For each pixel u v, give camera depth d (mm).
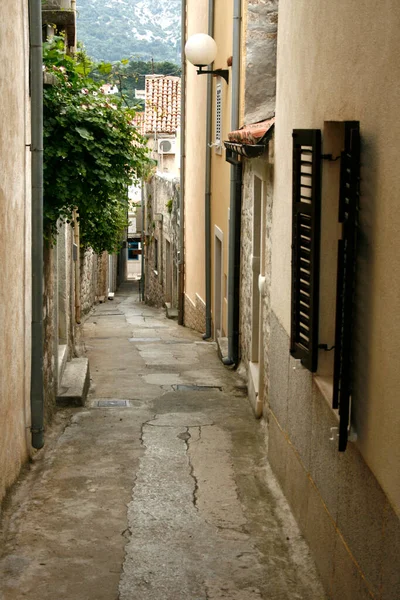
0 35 5145
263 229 7859
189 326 17156
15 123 5836
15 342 5992
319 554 4801
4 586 4664
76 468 6770
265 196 7809
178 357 12297
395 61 3238
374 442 3533
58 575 4824
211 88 13453
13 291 5859
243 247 10281
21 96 6117
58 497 6098
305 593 4645
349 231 3672
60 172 7871
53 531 5473
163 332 16172
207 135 13680
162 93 27969
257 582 4773
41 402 6867
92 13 121625
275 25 9938
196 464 6930
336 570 4324
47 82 7285
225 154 11383
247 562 5035
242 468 6828
